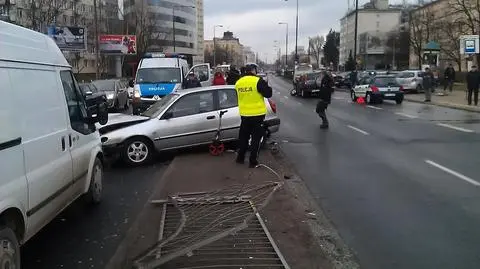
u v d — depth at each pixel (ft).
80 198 24.63
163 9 422.00
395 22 469.57
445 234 20.04
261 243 18.52
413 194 26.40
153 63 71.05
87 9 272.10
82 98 23.26
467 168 33.04
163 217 21.67
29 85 16.87
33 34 18.31
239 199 24.40
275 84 218.38
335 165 34.65
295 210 22.80
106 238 20.07
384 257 17.62
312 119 66.80
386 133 51.75
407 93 131.44
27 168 15.99
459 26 189.57
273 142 44.57
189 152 40.01
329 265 16.53
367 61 441.27
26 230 15.85
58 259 17.85
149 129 36.86
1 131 14.25
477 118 66.95
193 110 38.83
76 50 164.35
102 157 26.22
